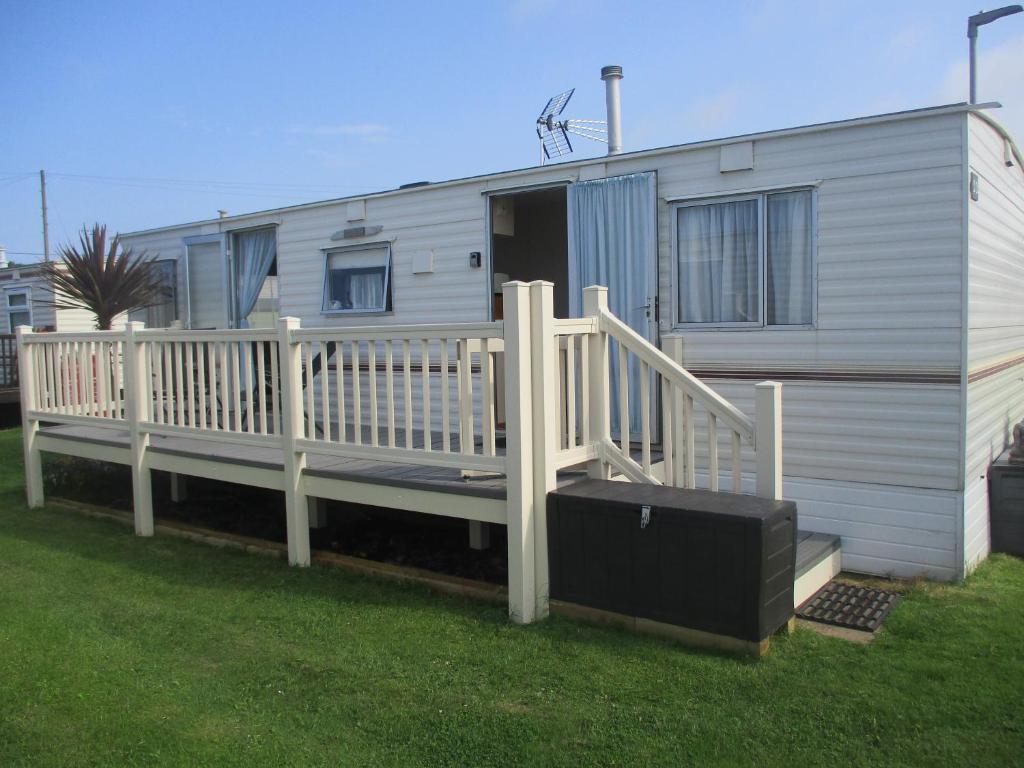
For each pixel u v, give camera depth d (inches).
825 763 114.5
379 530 237.8
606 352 186.1
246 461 222.2
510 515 167.6
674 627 153.9
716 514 147.6
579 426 226.8
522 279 334.3
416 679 142.9
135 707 134.5
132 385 249.1
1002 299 230.5
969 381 193.9
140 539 241.4
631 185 236.5
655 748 118.9
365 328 191.5
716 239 224.4
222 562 214.8
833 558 202.2
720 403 169.8
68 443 275.9
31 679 143.9
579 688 137.3
